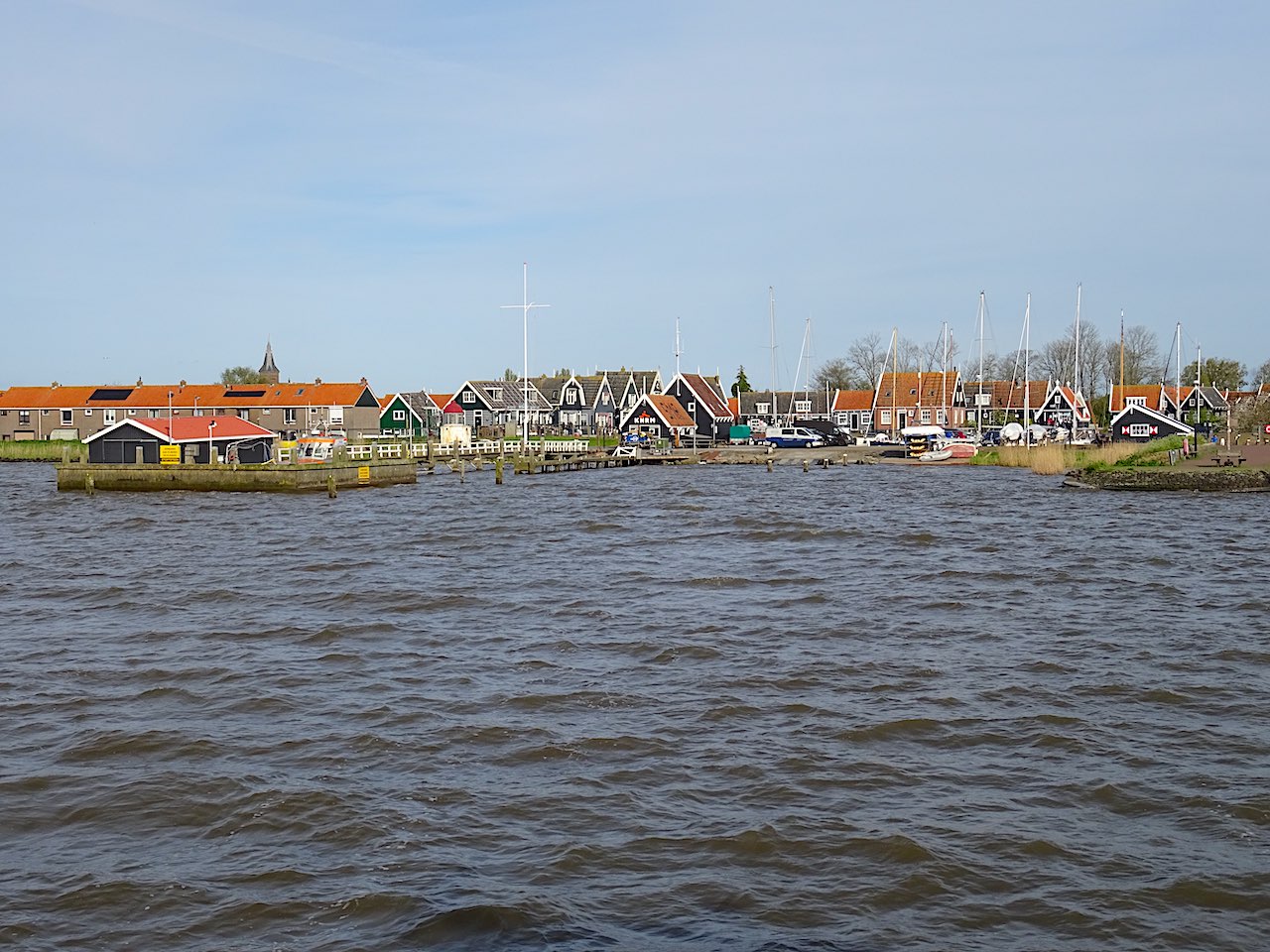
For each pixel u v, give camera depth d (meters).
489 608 31.34
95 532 50.50
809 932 13.52
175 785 17.92
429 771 18.55
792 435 118.00
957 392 142.00
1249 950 13.08
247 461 79.38
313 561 40.31
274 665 25.02
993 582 34.97
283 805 17.12
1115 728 20.44
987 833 16.03
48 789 17.83
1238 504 59.56
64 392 131.12
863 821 16.44
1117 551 41.28
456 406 140.12
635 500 67.19
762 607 31.31
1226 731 20.25
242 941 13.41
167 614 30.81
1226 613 29.94
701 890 14.52
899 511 58.19
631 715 21.33
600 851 15.57
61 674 24.34
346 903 14.21
